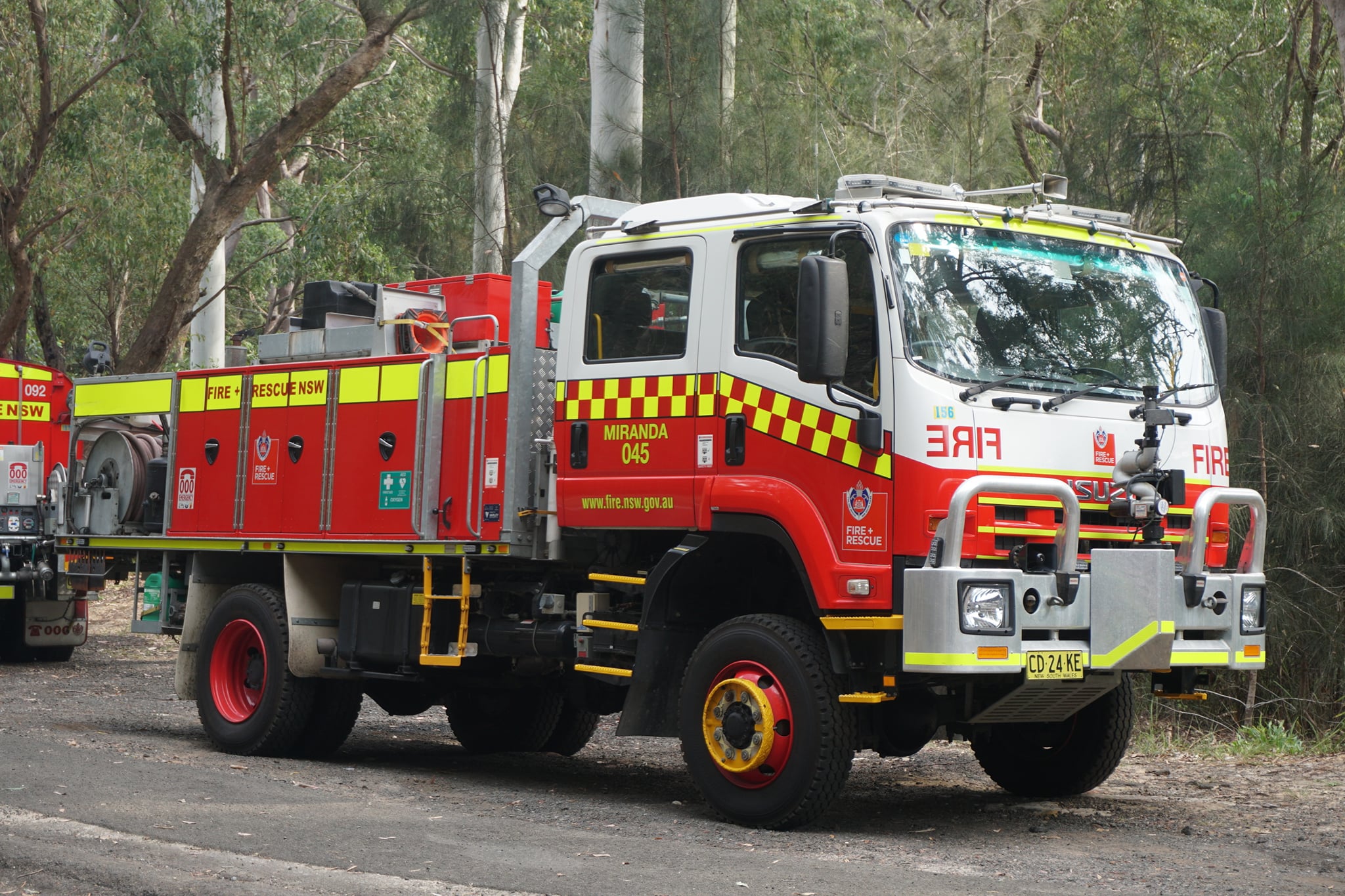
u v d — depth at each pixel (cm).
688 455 893
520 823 847
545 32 3416
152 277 3278
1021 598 793
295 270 3112
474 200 2469
